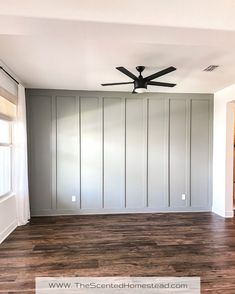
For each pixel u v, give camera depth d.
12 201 4.02
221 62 3.35
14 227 4.09
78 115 5.01
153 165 5.21
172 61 3.31
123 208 5.14
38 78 4.17
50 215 4.94
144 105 5.16
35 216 4.89
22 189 4.30
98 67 3.58
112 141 5.11
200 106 5.32
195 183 5.32
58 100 4.96
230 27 1.92
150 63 3.40
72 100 5.00
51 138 4.95
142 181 5.19
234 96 4.54
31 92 4.87
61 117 4.98
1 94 3.49
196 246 3.35
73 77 4.11
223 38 2.08
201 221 4.58
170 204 5.27
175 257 3.00
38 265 2.78
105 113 5.08
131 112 5.15
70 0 1.77
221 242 3.50
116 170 5.12
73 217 4.82
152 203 5.22
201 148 5.34
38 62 3.37
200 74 3.91
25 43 2.73
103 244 3.42
